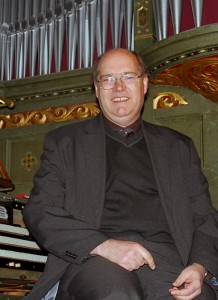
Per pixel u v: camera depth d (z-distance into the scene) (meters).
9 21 4.82
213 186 3.91
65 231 2.36
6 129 4.57
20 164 4.47
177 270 2.43
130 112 2.67
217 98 3.95
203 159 3.97
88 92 4.37
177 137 2.79
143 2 4.25
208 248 2.50
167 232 2.53
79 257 2.30
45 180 2.54
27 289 3.32
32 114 4.52
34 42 4.71
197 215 2.65
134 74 2.70
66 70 4.61
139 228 2.49
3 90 4.57
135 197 2.54
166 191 2.58
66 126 2.75
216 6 4.18
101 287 2.15
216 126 3.98
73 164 2.59
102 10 4.53
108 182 2.56
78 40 4.56
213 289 2.48
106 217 2.50
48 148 2.64
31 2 4.77
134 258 2.24
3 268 3.25
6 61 4.78
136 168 2.61
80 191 2.53
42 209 2.44
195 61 3.72
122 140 2.67
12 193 4.43
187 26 4.26
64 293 2.35
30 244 3.37
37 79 4.46
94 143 2.63
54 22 4.68
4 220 3.35
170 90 4.16
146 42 4.19
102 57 2.75
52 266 2.47
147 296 2.39
